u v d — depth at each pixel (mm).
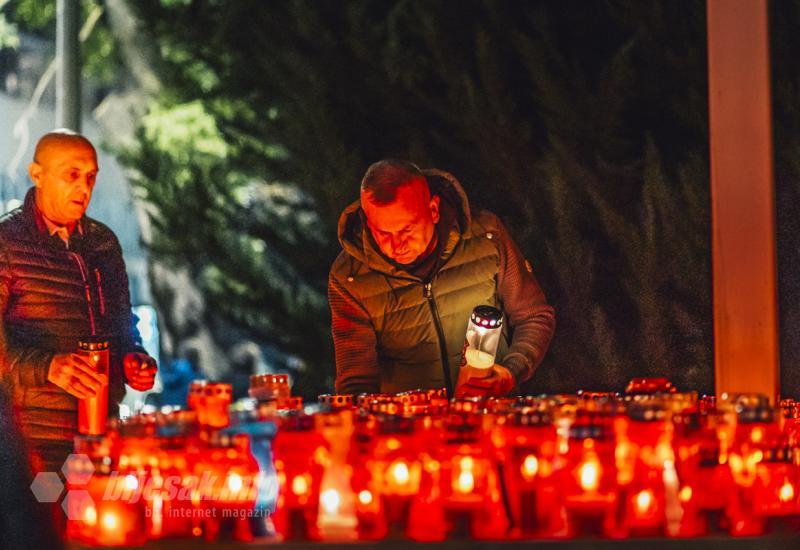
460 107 9586
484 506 3773
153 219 11227
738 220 4512
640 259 8523
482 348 5609
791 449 3930
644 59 9367
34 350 6012
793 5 8508
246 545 3709
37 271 6445
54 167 6395
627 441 3730
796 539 3668
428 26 9664
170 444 3814
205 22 11000
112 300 6723
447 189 6215
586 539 3607
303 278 10930
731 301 4523
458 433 3775
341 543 3668
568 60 9789
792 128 8289
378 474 3795
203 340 14352
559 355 8898
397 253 5910
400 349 6262
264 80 10859
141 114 12852
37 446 6121
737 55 4500
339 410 4195
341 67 10305
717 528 3832
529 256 9188
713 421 3854
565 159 8977
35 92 21688
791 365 8266
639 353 8797
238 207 11141
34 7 19766
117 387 6688
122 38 14117
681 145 9328
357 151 10086
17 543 4520
